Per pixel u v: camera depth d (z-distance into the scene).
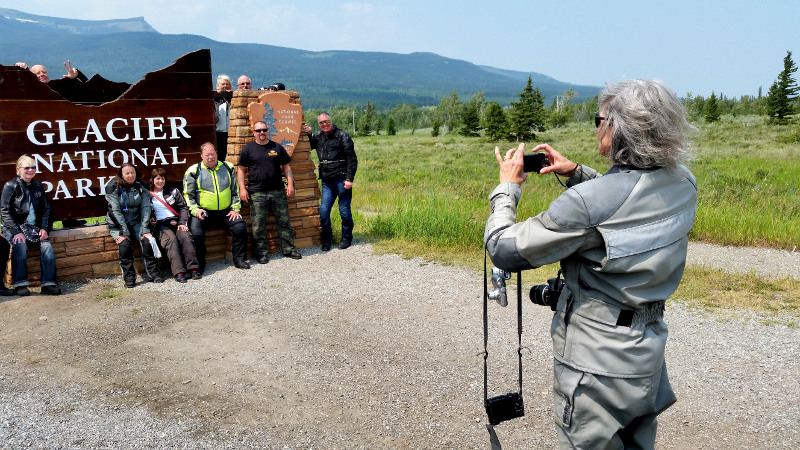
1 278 6.46
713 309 5.75
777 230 9.08
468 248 8.50
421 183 18.28
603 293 1.86
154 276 7.03
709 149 33.00
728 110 108.25
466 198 13.42
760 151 30.55
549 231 1.83
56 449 3.32
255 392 4.09
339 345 4.95
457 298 6.27
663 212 1.82
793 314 5.60
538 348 4.88
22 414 3.76
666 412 3.84
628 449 2.07
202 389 4.14
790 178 16.86
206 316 5.73
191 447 3.36
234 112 8.09
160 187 7.25
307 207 8.73
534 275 7.02
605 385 1.86
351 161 8.44
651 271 1.80
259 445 3.39
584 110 111.75
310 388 4.14
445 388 4.14
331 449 3.36
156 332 5.30
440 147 48.94
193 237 7.38
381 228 9.70
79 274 7.12
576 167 2.36
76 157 7.26
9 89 6.77
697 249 8.60
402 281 6.95
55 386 4.20
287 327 5.40
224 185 7.57
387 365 4.54
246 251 7.92
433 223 9.23
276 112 8.16
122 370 4.48
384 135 112.94
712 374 4.38
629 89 1.84
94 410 3.82
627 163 1.86
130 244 6.86
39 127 6.99
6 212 6.39
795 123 61.88
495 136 59.31
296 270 7.54
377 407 3.87
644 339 1.86
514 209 2.08
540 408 3.87
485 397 2.33
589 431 1.91
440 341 5.04
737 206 11.09
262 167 7.78
